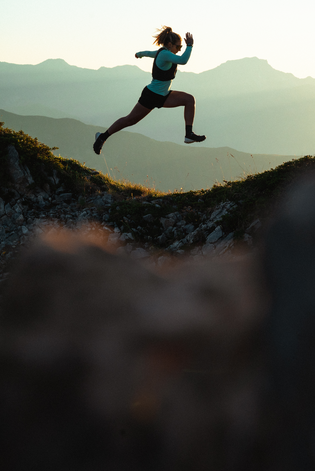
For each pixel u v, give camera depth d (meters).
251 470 0.42
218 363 0.47
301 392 0.44
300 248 0.46
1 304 0.45
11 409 0.41
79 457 0.41
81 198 8.94
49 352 0.43
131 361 0.45
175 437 0.44
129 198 9.29
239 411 0.46
